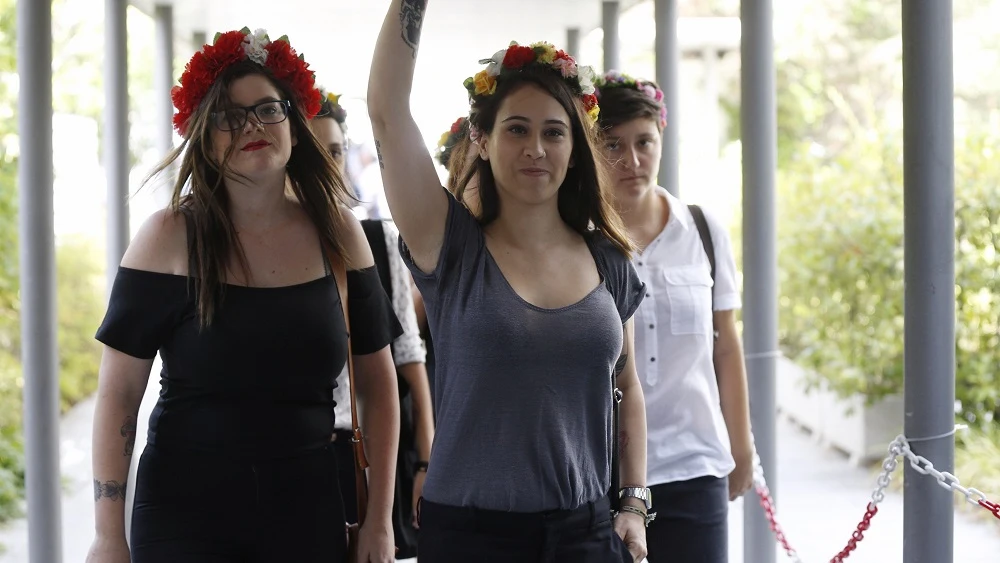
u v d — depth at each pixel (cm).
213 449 562
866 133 2177
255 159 568
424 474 792
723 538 732
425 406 793
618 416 602
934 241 715
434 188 544
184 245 569
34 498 972
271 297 570
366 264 621
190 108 582
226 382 562
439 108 2370
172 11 1462
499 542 525
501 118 552
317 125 833
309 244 595
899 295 1698
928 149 712
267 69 586
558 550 534
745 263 1033
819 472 1700
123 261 574
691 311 725
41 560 972
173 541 559
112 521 573
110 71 1241
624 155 727
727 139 3434
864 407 1706
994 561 1227
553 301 542
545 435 526
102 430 574
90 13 2528
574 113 564
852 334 1745
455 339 534
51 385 970
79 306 2167
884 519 1445
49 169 961
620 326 555
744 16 1024
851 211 1788
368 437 636
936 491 723
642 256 730
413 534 796
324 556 582
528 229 558
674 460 719
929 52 708
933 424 721
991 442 1502
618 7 1459
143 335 568
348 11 1525
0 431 1644
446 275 545
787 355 2094
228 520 562
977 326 1603
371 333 626
